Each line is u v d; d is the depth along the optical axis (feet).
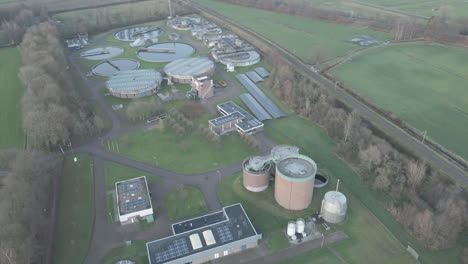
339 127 574.56
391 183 466.29
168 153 546.67
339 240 399.65
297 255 382.83
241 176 496.64
